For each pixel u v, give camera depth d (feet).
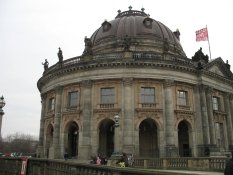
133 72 152.15
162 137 146.92
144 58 152.66
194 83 165.07
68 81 162.91
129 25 195.72
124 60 152.05
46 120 180.65
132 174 35.60
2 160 91.86
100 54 159.63
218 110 177.99
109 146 164.25
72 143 173.68
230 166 31.30
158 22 207.92
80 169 52.16
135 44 181.16
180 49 203.00
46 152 175.83
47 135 178.40
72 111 157.17
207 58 178.40
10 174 84.33
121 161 88.74
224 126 181.37
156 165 110.73
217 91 181.16
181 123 170.91
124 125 144.56
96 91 155.12
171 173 28.89
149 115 148.56
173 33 213.25
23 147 476.95
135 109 148.05
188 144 165.99
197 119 161.79
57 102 165.37
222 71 189.98
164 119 149.59
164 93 153.58
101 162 115.85
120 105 149.28
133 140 143.33
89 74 156.35
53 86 172.55
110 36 192.65
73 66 159.43
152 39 186.80
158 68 154.61
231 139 180.45
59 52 172.55
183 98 161.68
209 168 96.27
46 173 68.03
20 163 79.92
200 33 190.39
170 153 142.20
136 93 151.23
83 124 149.79
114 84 153.48
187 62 164.25
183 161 104.73
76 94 162.09
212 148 153.38
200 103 164.66
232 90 193.36
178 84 159.33
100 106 151.74
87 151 144.87
